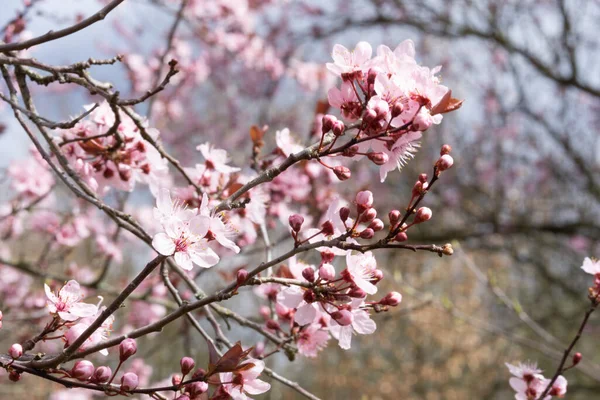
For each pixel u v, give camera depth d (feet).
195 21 21.65
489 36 26.89
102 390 5.60
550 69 26.18
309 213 13.20
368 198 5.91
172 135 30.14
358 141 5.87
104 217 16.90
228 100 31.19
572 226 26.73
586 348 34.30
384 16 28.96
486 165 31.01
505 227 27.84
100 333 6.25
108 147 8.75
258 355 8.21
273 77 25.14
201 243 5.75
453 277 39.40
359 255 6.42
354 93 6.39
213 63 27.61
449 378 43.78
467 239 28.94
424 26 28.17
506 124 30.83
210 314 8.18
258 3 26.45
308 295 6.13
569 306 31.78
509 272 35.14
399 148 6.07
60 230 15.01
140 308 16.90
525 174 30.96
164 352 26.73
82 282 14.28
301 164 11.56
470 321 15.51
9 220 15.93
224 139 30.73
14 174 14.02
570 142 28.66
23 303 16.07
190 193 9.46
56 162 9.01
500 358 40.60
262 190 10.38
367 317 6.64
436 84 6.06
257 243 14.80
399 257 32.32
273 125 31.01
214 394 5.82
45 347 15.40
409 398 44.39
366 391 43.91
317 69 25.91
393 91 6.01
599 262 8.18
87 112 7.57
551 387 8.14
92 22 6.57
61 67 7.61
